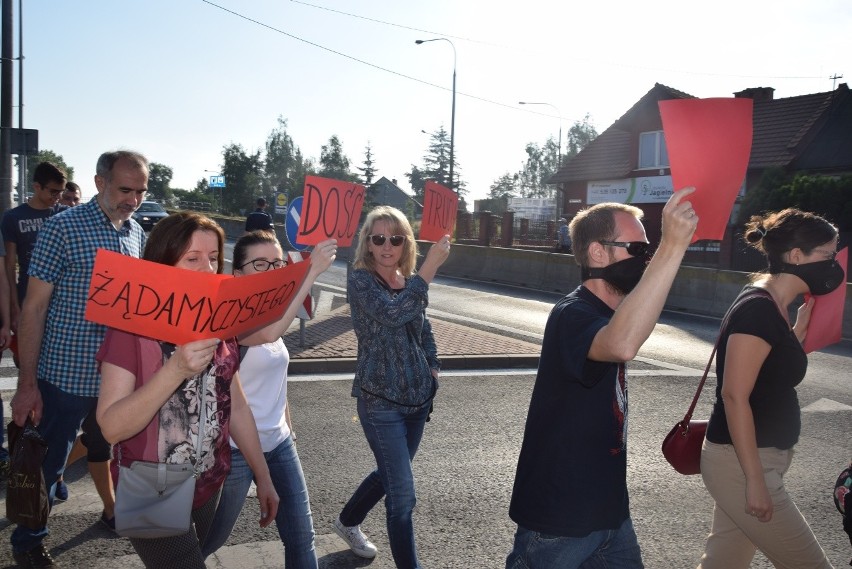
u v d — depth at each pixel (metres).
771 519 2.62
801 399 7.98
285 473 3.06
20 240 5.41
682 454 2.99
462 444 5.88
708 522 4.55
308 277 3.09
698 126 1.78
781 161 29.30
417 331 3.49
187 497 2.22
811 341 2.94
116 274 1.86
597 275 2.29
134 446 2.20
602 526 2.26
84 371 3.61
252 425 2.76
